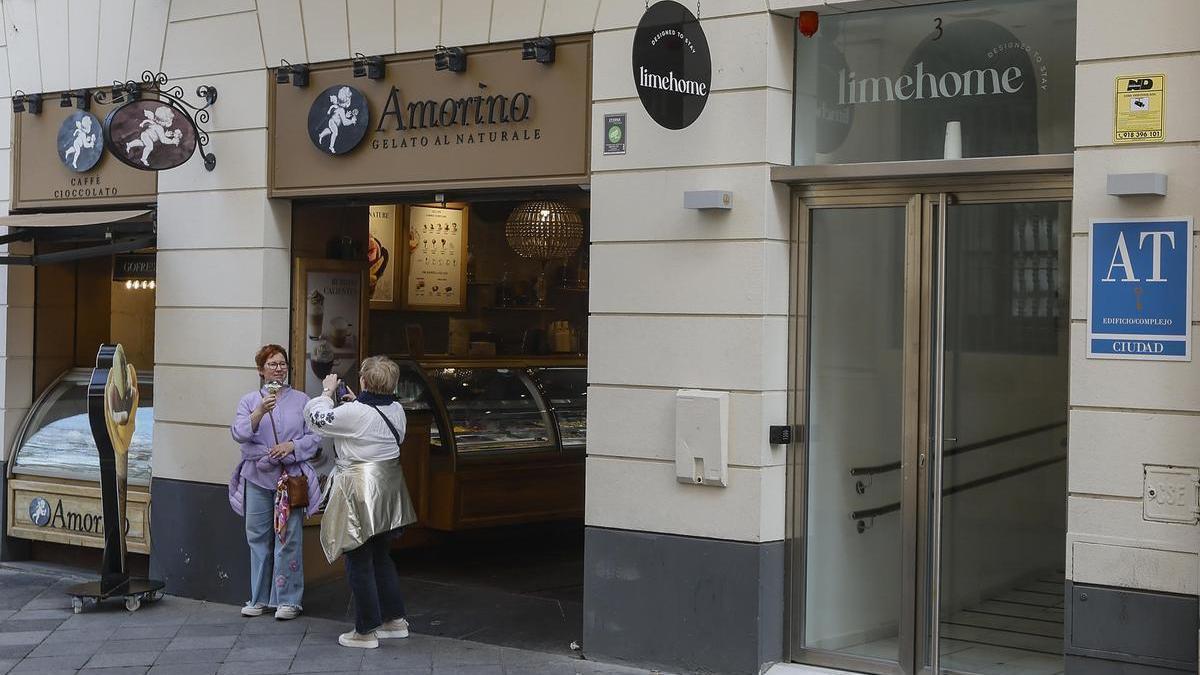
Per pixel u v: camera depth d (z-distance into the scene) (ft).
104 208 34.35
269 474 29.32
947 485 23.03
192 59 31.91
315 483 29.43
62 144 34.42
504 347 42.32
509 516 35.94
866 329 23.88
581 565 34.45
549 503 36.88
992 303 22.49
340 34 29.50
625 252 25.23
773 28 23.76
